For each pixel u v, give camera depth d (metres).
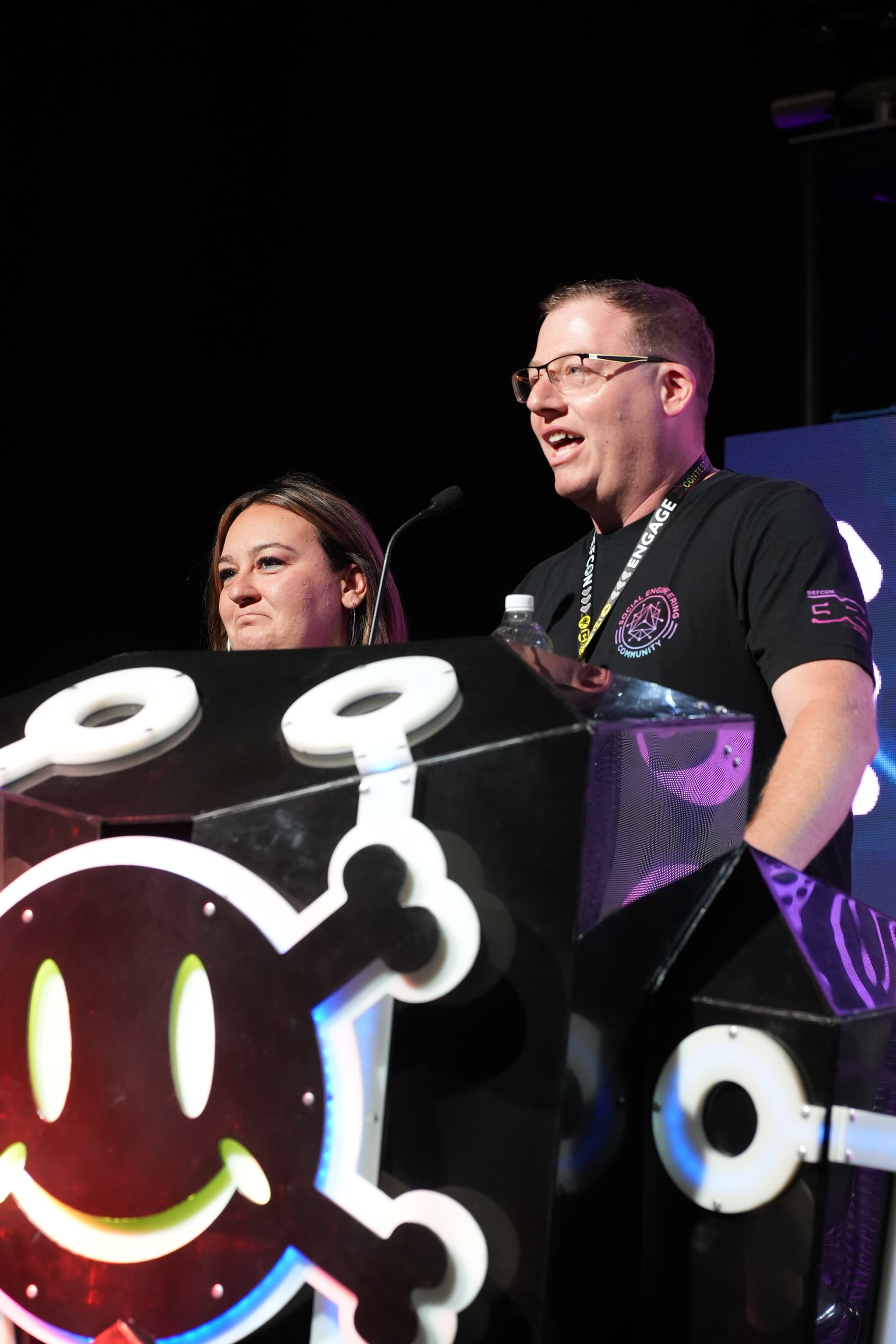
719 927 1.71
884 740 5.27
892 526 5.39
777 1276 1.55
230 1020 1.52
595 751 1.50
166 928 1.56
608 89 6.74
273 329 7.65
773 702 2.86
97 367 7.55
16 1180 1.58
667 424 3.18
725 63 6.46
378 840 1.51
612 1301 1.57
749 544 2.88
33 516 7.61
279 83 7.09
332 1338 1.46
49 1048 1.60
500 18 6.68
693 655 2.92
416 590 7.61
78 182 7.22
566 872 1.47
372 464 7.67
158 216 7.35
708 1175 1.59
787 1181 1.54
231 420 7.73
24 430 7.53
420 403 7.57
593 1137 1.52
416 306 7.50
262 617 3.42
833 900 1.80
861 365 5.86
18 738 1.81
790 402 6.63
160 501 7.72
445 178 7.22
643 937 1.63
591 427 3.17
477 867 1.50
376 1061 1.48
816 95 5.44
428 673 1.68
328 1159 1.47
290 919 1.52
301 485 3.57
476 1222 1.43
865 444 5.47
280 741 1.67
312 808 1.56
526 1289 1.42
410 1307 1.42
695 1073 1.62
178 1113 1.53
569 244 7.11
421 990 1.46
